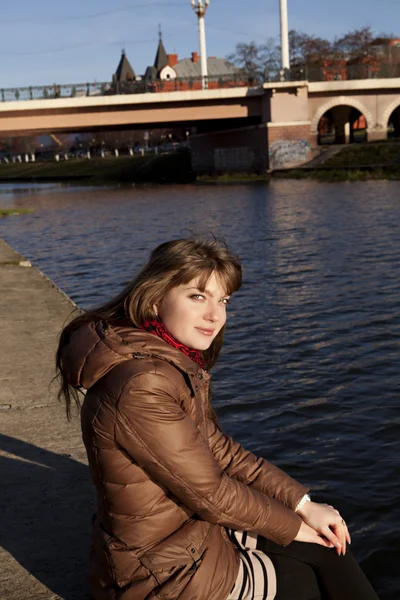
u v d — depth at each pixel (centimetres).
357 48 8606
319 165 5500
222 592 206
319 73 5897
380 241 1958
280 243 2041
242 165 6172
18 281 963
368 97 5922
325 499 501
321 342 950
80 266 1802
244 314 1139
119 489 200
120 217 3192
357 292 1289
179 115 5653
